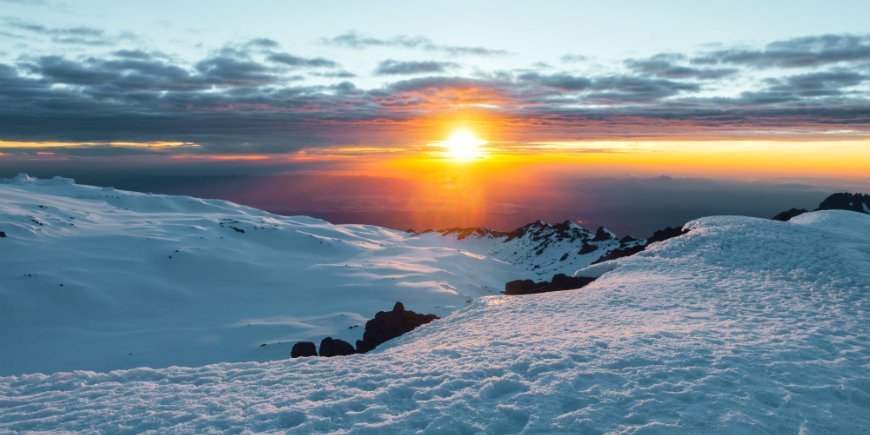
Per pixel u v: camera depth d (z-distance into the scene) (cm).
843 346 1419
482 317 2420
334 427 980
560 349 1372
